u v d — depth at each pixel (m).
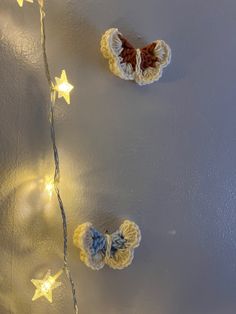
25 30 0.31
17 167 0.31
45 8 0.32
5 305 0.30
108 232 0.33
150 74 0.33
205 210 0.36
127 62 0.33
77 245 0.31
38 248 0.31
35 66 0.31
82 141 0.32
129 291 0.34
